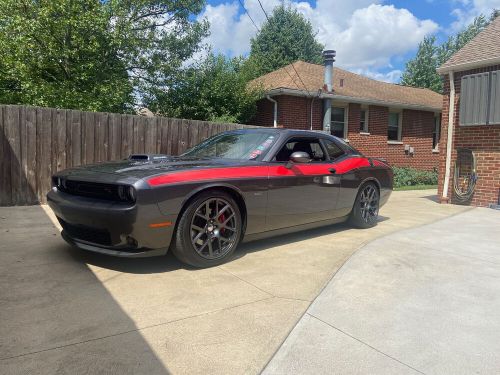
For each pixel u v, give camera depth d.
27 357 2.18
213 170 3.82
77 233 3.80
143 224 3.29
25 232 5.02
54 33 10.33
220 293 3.18
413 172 15.61
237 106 14.37
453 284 3.52
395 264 4.06
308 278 3.59
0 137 6.68
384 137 16.28
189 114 14.55
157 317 2.72
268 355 2.28
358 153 5.86
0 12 10.08
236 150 4.64
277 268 3.86
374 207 6.01
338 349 2.37
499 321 2.81
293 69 16.20
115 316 2.71
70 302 2.93
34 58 10.33
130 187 3.28
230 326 2.62
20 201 6.93
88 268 3.69
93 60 11.36
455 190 9.12
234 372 2.11
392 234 5.47
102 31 10.95
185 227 3.55
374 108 15.87
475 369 2.20
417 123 17.44
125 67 12.88
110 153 7.67
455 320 2.81
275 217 4.38
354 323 2.72
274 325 2.65
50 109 7.04
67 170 4.12
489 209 8.27
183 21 14.00
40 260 3.89
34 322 2.59
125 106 13.15
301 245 4.81
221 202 3.85
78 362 2.15
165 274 3.60
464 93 8.71
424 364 2.24
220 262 3.89
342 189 5.28
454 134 9.18
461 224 6.41
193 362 2.19
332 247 4.73
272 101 13.95
